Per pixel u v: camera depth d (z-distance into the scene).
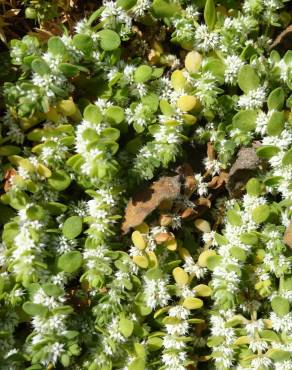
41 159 0.21
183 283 0.22
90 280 0.21
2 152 0.21
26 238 0.21
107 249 0.22
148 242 0.22
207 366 0.23
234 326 0.23
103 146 0.21
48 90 0.21
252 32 0.23
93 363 0.22
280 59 0.23
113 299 0.21
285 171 0.22
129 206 0.22
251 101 0.22
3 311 0.21
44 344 0.21
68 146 0.22
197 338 0.23
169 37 0.23
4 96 0.21
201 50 0.22
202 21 0.23
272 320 0.23
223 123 0.22
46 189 0.21
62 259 0.21
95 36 0.21
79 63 0.22
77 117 0.21
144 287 0.22
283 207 0.23
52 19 0.22
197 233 0.23
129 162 0.22
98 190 0.22
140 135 0.22
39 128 0.22
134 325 0.22
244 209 0.23
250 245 0.22
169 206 0.22
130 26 0.22
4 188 0.21
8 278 0.21
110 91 0.22
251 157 0.22
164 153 0.21
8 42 0.22
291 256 0.22
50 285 0.21
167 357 0.22
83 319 0.22
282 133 0.22
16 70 0.21
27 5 0.22
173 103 0.22
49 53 0.21
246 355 0.23
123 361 0.22
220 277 0.22
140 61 0.22
